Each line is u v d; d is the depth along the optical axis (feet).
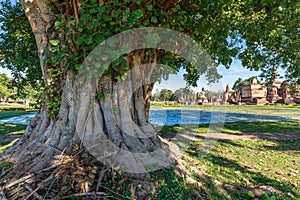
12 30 22.94
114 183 8.36
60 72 11.19
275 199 9.58
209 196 9.43
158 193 8.66
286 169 13.52
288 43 15.08
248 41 15.76
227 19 13.42
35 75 21.84
